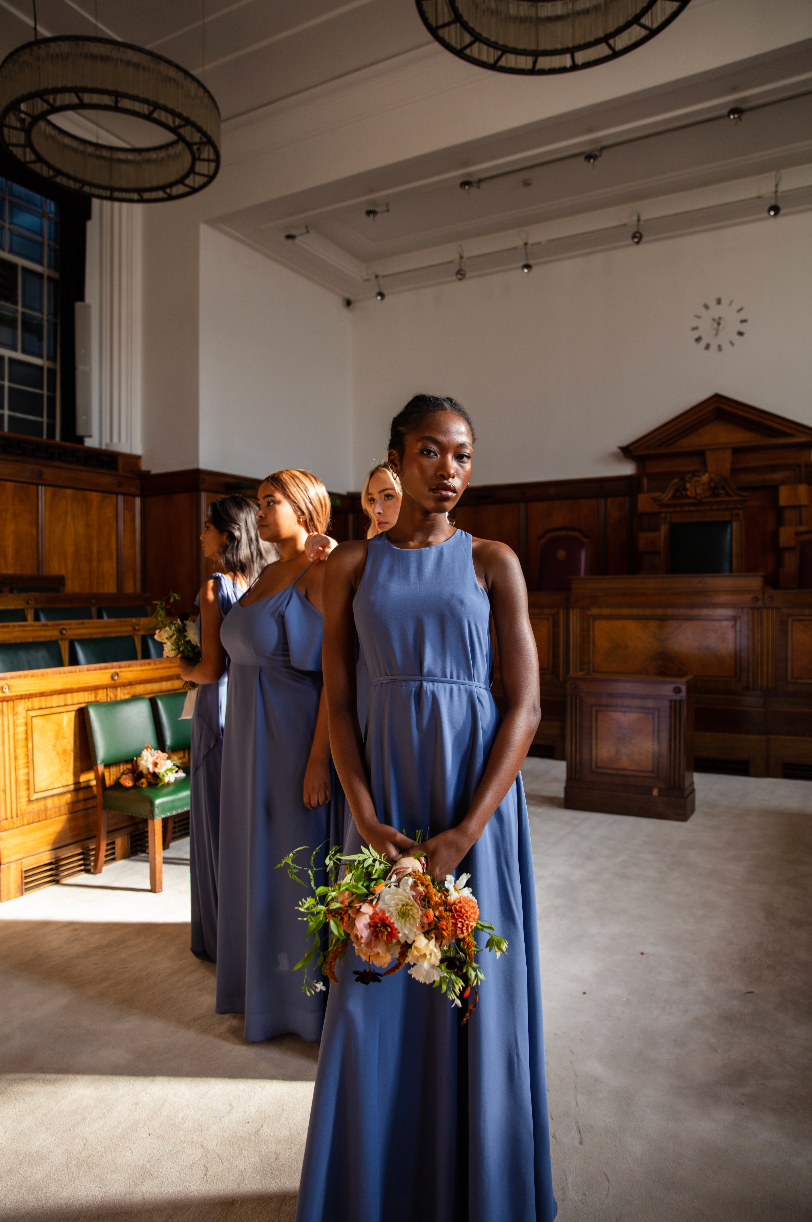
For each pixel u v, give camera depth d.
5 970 2.69
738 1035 2.29
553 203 8.71
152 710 3.88
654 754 4.65
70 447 8.12
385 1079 1.34
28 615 6.45
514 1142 1.32
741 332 8.59
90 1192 1.68
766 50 5.82
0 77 4.17
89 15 6.71
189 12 6.66
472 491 9.93
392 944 1.11
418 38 6.86
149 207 8.72
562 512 9.52
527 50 3.71
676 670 6.06
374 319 10.68
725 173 8.05
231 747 2.31
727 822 4.55
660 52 6.18
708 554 8.34
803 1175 1.72
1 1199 1.67
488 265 9.73
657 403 9.02
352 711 1.42
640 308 9.09
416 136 7.16
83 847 3.68
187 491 8.46
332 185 7.65
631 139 7.13
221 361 8.69
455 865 1.23
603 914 3.19
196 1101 1.99
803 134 7.39
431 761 1.34
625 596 6.18
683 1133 1.87
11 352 8.17
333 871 1.49
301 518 2.32
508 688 1.36
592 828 4.45
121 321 8.65
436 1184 1.34
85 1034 2.29
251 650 2.21
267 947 2.23
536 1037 1.45
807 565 7.63
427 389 10.32
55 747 3.57
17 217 8.22
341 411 10.64
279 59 7.15
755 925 3.05
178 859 3.89
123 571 8.66
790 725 5.77
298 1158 1.78
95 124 7.85
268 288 9.36
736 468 8.45
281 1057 2.18
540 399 9.63
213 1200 1.66
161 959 2.77
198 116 4.44
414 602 1.34
